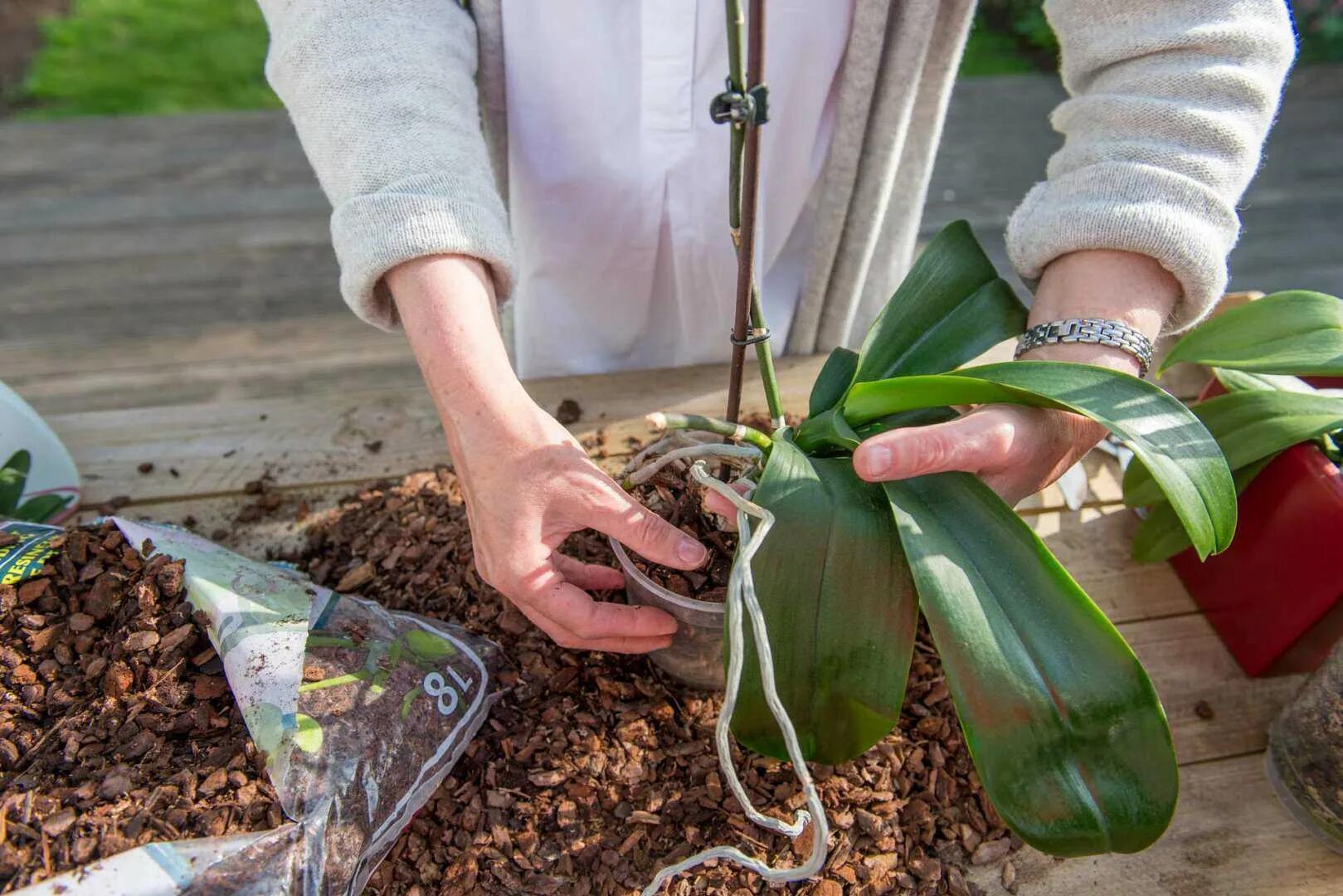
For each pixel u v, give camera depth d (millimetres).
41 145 2590
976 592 579
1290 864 721
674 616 706
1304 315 809
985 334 730
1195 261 655
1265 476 803
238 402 1078
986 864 717
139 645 687
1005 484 666
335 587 873
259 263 2262
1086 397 602
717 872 691
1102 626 578
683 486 784
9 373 1396
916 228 1137
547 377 1074
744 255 598
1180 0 690
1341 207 2391
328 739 639
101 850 583
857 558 604
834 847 711
